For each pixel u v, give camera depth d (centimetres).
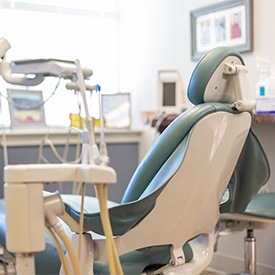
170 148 124
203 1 303
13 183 97
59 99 338
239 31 277
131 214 116
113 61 386
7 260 174
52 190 321
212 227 145
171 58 333
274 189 255
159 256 138
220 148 130
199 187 128
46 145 324
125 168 360
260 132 262
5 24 338
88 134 105
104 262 128
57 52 358
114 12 385
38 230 98
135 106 372
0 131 310
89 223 117
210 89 129
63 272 126
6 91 320
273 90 229
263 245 264
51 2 354
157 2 343
